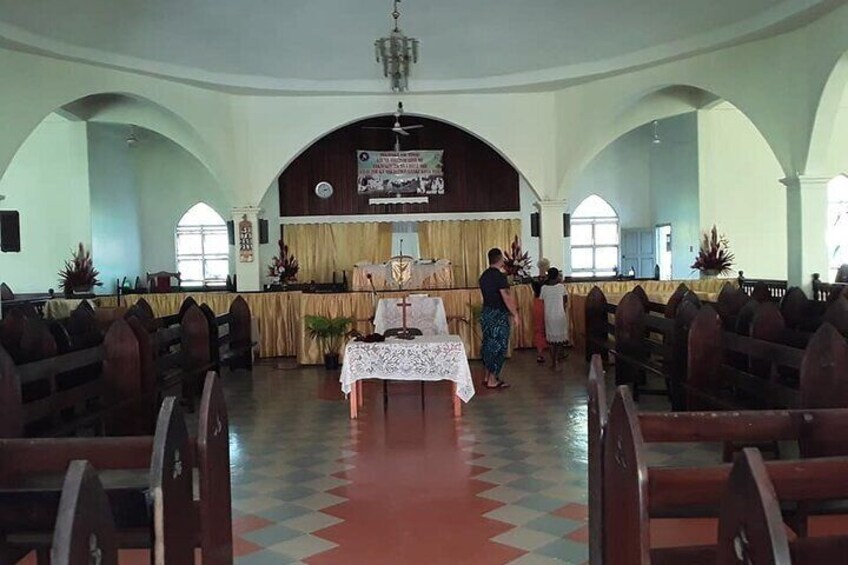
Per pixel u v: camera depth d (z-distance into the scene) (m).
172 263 15.62
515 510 4.30
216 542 2.99
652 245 16.36
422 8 8.30
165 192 15.57
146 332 5.96
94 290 13.16
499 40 9.55
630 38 9.52
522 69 10.91
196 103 10.80
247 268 11.78
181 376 7.20
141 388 5.82
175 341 7.92
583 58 10.39
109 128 13.84
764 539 1.67
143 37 8.83
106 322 7.84
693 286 11.94
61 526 1.65
